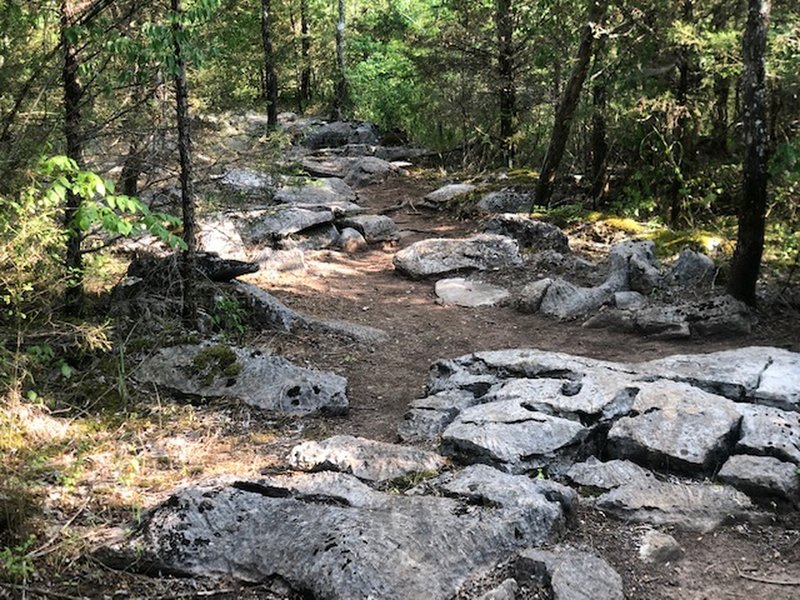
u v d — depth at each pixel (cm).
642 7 1205
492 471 500
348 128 2439
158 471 529
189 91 946
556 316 959
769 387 617
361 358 807
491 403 605
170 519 431
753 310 876
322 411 651
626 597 414
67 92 668
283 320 845
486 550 423
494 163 1891
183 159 738
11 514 427
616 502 493
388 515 438
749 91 838
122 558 416
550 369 678
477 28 1762
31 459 505
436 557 409
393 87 2586
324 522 426
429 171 1942
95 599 391
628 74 1248
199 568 413
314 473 521
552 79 1734
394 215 1558
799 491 494
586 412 577
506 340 880
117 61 715
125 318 734
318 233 1276
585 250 1209
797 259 955
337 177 1875
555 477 531
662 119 1244
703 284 989
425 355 830
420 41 1833
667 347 831
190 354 686
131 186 784
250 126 1296
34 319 634
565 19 1459
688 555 455
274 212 1217
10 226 551
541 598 400
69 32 619
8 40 668
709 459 528
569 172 1642
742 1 1135
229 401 644
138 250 879
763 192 852
